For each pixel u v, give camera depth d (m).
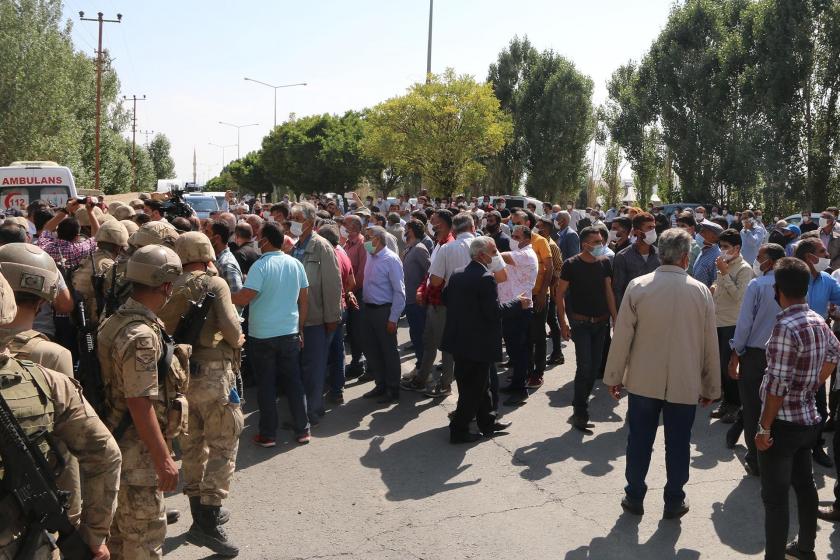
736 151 33.50
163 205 8.76
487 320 5.99
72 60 42.22
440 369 8.78
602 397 7.65
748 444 5.49
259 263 5.92
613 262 7.82
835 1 31.14
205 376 4.36
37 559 2.24
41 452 2.26
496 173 48.94
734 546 4.41
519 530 4.61
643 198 42.66
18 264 2.63
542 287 7.99
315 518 4.76
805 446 3.96
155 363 3.11
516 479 5.43
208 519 4.24
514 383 7.47
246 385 8.03
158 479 3.11
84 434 2.45
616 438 6.36
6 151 37.59
